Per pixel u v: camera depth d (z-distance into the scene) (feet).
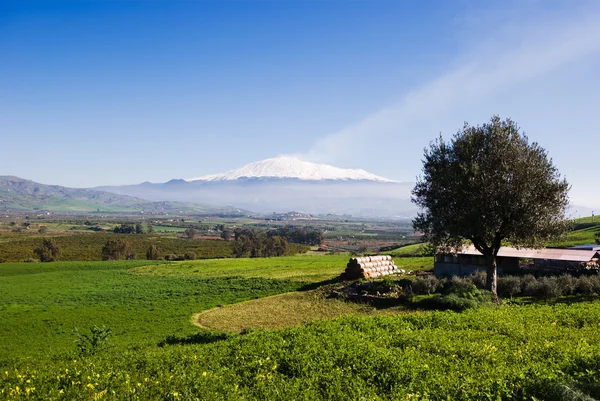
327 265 277.85
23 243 588.09
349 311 122.52
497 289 127.54
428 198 127.24
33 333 130.00
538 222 110.22
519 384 41.14
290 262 320.09
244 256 551.59
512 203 110.42
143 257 536.42
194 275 274.57
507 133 117.50
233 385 47.29
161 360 59.72
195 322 131.75
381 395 42.73
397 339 62.13
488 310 87.20
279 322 118.21
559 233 113.70
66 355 81.51
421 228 128.06
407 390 42.63
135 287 229.45
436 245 128.77
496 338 61.26
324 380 47.21
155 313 151.94
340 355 53.98
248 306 148.15
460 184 115.75
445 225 119.34
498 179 111.96
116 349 82.12
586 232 310.45
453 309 107.76
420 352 55.16
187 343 91.30
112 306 172.65
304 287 183.11
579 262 151.02
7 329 135.44
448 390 41.63
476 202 113.29
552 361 47.70
